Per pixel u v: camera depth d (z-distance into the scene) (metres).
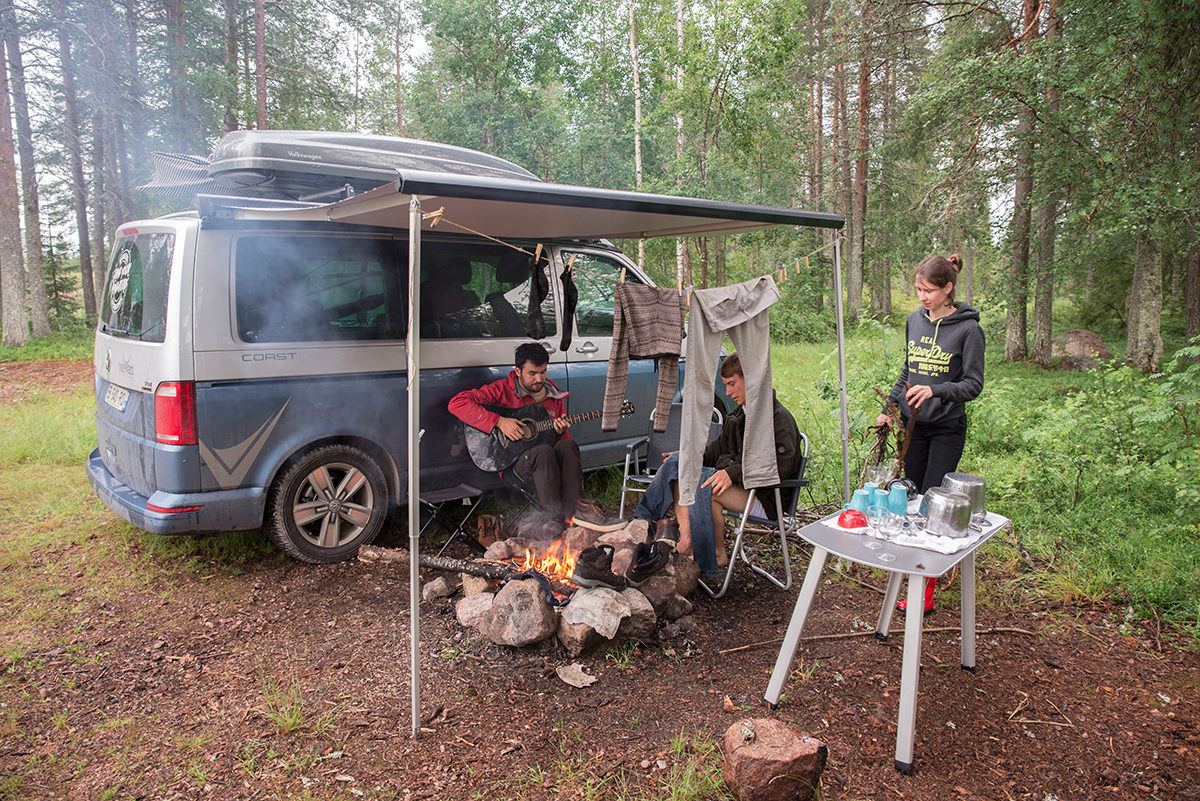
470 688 2.82
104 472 4.23
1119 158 9.26
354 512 4.10
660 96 15.75
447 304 4.33
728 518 4.84
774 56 13.69
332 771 2.33
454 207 3.07
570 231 4.20
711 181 14.36
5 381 10.70
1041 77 9.60
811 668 3.01
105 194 15.87
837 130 21.27
